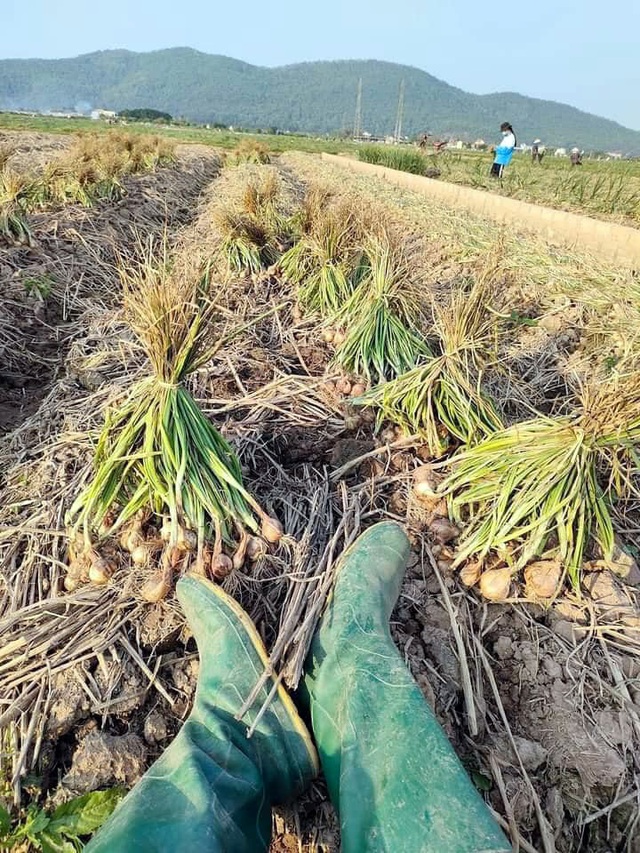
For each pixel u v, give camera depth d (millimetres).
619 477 2520
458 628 2104
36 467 2783
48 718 1793
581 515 2160
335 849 1642
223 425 2986
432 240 6820
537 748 1831
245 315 4273
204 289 2775
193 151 20391
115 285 5691
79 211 6812
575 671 2002
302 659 1809
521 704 1970
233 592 2080
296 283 4770
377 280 3674
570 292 4938
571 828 1724
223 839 1262
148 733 1805
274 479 2744
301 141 45062
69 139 19438
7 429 3428
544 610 2162
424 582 2271
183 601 1945
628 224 9219
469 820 1246
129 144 12414
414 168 17156
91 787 1668
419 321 3873
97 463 2359
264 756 1591
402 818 1307
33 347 4312
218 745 1511
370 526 2439
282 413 3088
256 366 3512
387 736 1492
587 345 4141
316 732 1706
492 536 2240
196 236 6844
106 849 1187
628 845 1695
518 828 1688
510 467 2359
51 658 1913
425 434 2824
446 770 1365
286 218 6539
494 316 3131
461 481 2465
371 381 3352
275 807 1717
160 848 1203
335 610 1936
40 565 2248
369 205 6219
